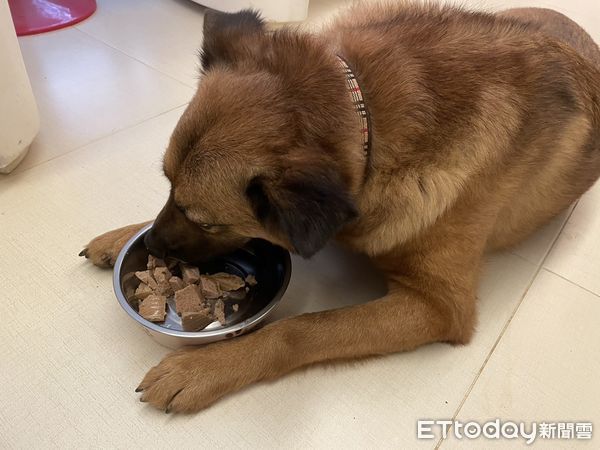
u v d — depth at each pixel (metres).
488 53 0.42
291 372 0.46
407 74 0.39
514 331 0.51
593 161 0.56
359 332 0.44
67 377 0.44
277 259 0.49
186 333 0.42
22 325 0.48
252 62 0.39
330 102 0.36
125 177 0.64
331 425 0.43
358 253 0.53
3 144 0.60
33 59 0.83
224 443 0.41
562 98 0.47
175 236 0.42
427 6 0.48
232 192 0.36
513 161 0.45
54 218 0.58
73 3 0.97
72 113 0.73
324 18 0.99
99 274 0.52
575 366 0.48
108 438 0.41
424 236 0.43
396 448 0.42
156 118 0.74
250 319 0.43
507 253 0.59
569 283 0.56
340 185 0.33
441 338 0.47
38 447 0.40
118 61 0.85
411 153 0.40
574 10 1.16
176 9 1.01
